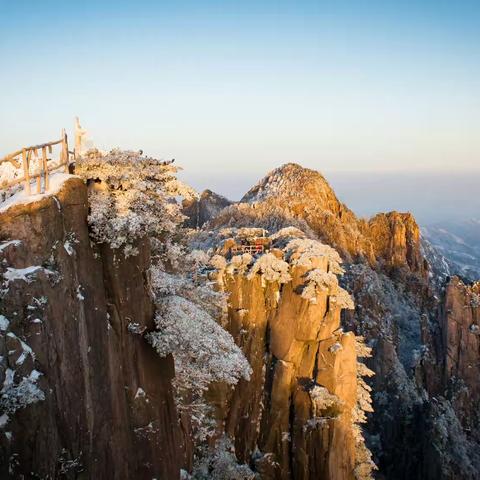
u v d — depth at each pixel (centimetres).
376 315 8938
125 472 2014
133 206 2072
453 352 8038
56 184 1848
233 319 4894
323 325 4722
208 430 3947
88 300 1903
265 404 4803
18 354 1511
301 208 11081
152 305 2291
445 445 6812
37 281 1633
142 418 2150
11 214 1647
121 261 2091
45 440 1559
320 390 4578
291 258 5003
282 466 4672
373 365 7769
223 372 2436
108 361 1973
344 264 10225
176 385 2759
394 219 12975
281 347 4788
